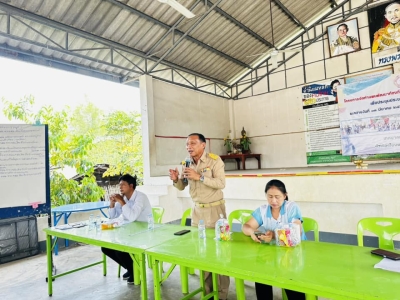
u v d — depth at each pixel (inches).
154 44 234.2
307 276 51.9
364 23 267.4
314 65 294.8
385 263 55.8
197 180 94.0
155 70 267.4
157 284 73.3
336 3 283.6
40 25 178.4
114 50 217.9
